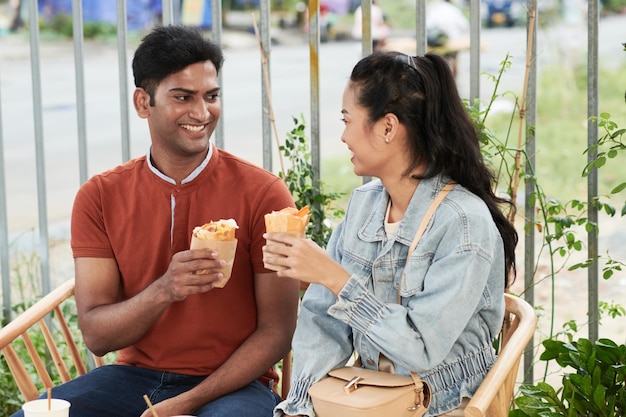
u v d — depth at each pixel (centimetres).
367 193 272
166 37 289
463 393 248
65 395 285
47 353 420
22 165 983
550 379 505
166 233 297
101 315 288
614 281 656
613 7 1166
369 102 248
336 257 272
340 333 260
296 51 1316
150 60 288
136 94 297
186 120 289
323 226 358
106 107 1142
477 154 254
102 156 984
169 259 297
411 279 248
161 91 288
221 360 296
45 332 304
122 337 285
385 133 250
